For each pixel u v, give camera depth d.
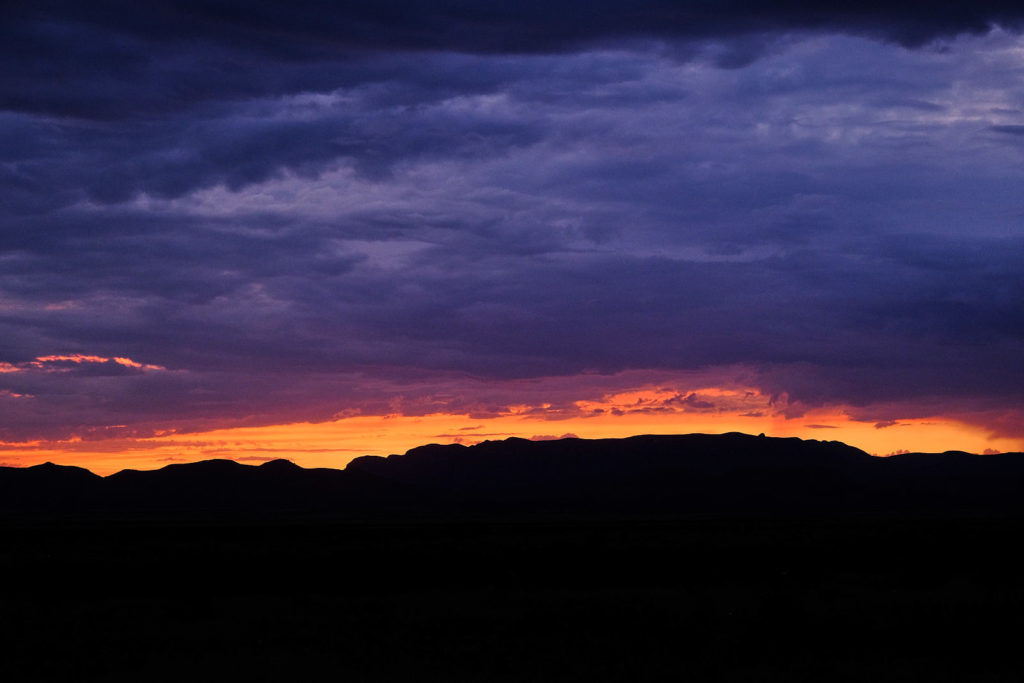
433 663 20.06
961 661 20.62
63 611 28.42
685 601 29.72
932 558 48.06
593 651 21.48
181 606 29.55
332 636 23.34
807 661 20.48
